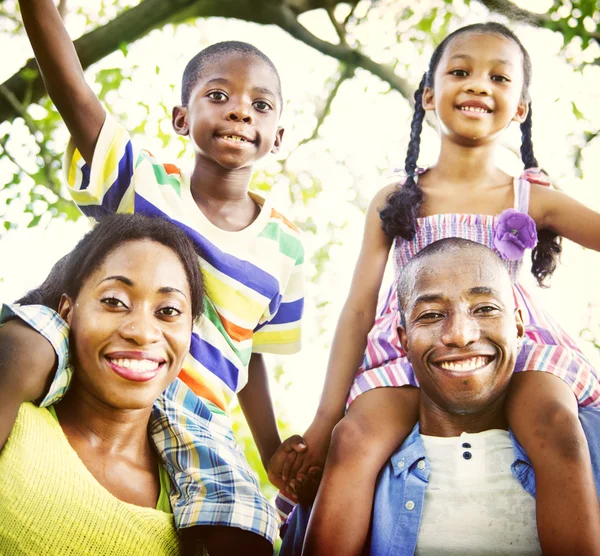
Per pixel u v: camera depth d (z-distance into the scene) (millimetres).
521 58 3588
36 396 2553
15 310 2631
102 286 2680
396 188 3607
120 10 7109
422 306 2916
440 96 3525
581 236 3496
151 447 2855
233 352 3430
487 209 3467
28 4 3125
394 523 2766
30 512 2432
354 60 7180
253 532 2688
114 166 3418
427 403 2969
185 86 3797
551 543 2625
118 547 2500
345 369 3447
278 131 3955
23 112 6555
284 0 6797
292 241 3738
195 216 3529
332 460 2895
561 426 2756
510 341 2879
